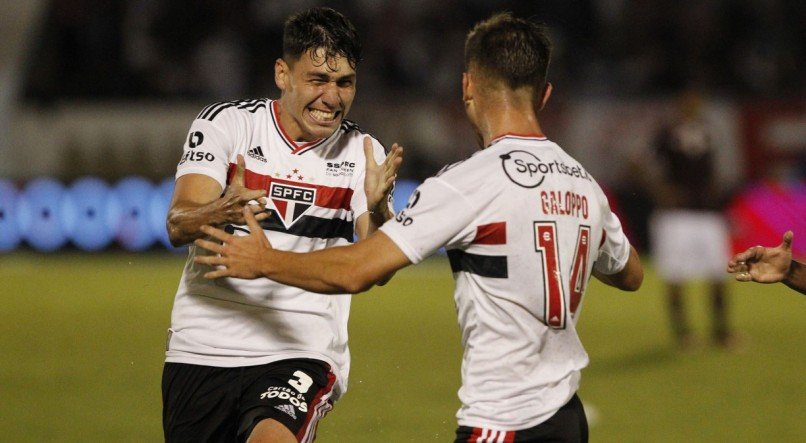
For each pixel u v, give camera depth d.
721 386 28.75
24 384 28.19
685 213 34.78
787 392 27.97
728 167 61.12
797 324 40.25
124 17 68.75
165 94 66.50
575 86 68.50
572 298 12.12
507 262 11.80
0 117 62.75
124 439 22.48
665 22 70.75
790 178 60.91
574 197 12.24
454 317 40.59
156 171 62.16
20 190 59.28
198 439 14.75
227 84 68.25
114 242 60.28
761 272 13.81
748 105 61.28
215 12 70.06
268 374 14.38
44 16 67.31
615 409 25.94
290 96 14.58
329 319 14.94
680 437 23.08
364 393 27.11
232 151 14.67
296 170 14.86
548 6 71.81
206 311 14.55
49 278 50.94
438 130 62.06
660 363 32.06
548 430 11.82
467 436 11.82
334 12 14.60
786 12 71.62
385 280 12.76
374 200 13.88
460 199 11.70
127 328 37.31
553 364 12.05
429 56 70.38
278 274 11.73
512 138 12.20
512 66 12.22
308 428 13.82
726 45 70.38
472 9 72.00
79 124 62.84
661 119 60.62
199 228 13.00
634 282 13.76
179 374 14.64
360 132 15.49
